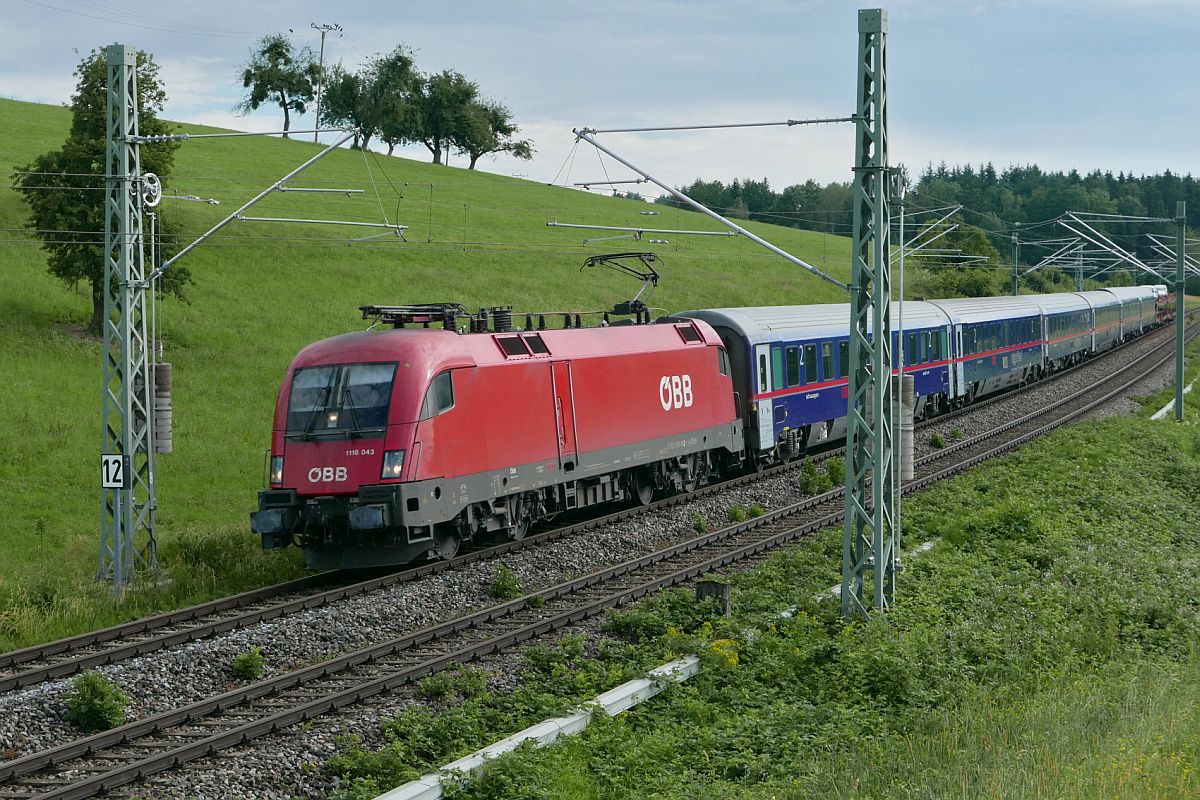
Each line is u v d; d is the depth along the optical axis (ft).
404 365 65.67
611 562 73.00
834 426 116.37
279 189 68.13
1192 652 54.24
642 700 46.19
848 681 47.34
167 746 40.78
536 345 76.23
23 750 41.16
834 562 69.36
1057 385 176.76
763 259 279.49
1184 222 133.18
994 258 273.33
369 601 59.67
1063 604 60.95
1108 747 36.76
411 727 42.24
